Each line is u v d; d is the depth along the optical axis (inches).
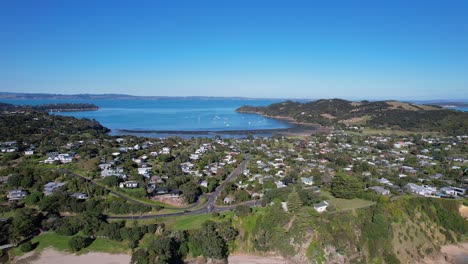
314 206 3654.0
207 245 3289.9
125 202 4200.3
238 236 3548.2
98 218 3732.8
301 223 3400.6
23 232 3462.1
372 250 3228.3
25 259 3198.8
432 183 5014.8
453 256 3376.0
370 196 3905.0
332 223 3358.8
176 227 3656.5
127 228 3533.5
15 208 3966.5
